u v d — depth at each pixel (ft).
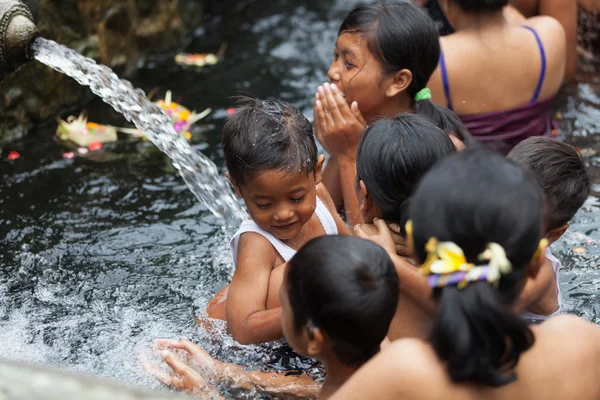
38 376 6.03
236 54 16.94
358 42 10.54
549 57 12.75
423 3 15.40
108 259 10.79
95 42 14.97
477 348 5.62
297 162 8.35
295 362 8.77
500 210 5.73
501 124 12.87
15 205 11.90
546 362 6.26
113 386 5.99
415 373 5.95
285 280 6.86
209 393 8.16
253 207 8.61
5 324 9.45
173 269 10.61
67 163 13.02
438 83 12.50
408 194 8.23
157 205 12.06
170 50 16.89
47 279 10.34
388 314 6.66
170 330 9.41
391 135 8.34
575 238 10.99
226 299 9.22
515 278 5.88
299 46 17.30
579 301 9.72
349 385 6.20
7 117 13.42
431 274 5.82
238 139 8.39
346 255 6.60
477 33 12.49
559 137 13.51
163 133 11.13
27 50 10.41
